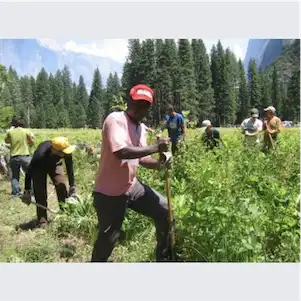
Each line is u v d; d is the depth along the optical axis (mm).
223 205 4664
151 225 5508
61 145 6324
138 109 4059
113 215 4156
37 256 5180
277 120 11727
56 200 8258
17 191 8625
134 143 4105
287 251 4543
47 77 109375
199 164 7812
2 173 11070
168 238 4391
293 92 83875
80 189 9023
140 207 4301
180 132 11078
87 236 5949
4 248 5398
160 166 4254
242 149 10289
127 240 5516
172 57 63094
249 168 7668
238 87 93625
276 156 8922
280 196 5352
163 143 3955
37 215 6496
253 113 11984
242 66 96938
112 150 3924
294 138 14148
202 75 80438
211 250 4398
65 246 5477
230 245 4336
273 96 92438
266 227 4883
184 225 4457
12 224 6633
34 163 6301
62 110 95312
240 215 4426
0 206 7707
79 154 12133
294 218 5125
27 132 8727
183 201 4578
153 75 60156
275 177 7723
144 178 6691
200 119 76688
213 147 10578
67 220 5996
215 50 89375
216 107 84875
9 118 9266
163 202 4340
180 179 7863
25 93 95062
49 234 5914
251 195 5738
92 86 93062
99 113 90125
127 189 4156
